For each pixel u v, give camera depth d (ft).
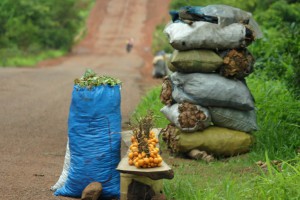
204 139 30.48
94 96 22.52
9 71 96.17
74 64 136.87
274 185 20.16
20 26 152.46
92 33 203.82
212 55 30.01
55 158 31.83
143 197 21.22
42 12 163.22
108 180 22.57
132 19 219.61
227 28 29.86
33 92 63.98
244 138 30.83
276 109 34.50
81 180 22.58
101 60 152.15
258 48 51.24
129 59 156.25
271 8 67.92
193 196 21.62
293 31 45.14
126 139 23.18
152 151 20.83
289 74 40.16
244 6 74.90
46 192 23.68
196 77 30.17
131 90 66.39
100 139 22.56
